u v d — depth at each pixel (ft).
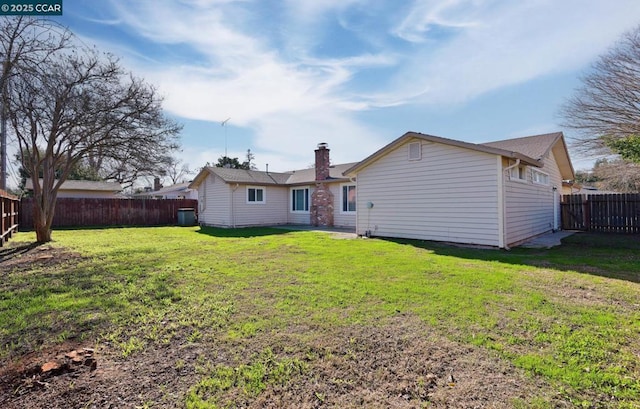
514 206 29.96
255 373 8.27
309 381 7.96
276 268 20.06
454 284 16.01
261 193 58.80
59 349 9.65
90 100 31.60
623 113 49.67
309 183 56.24
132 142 35.37
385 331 10.66
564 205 46.37
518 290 14.98
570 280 16.70
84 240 36.27
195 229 52.08
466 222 29.50
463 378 8.01
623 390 7.43
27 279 17.83
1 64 26.89
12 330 10.95
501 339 10.05
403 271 18.88
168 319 11.89
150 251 27.50
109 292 15.28
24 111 29.45
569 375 8.02
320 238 36.47
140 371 8.43
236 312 12.48
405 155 34.14
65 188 84.28
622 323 11.21
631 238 34.94
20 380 8.00
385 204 36.06
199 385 7.77
